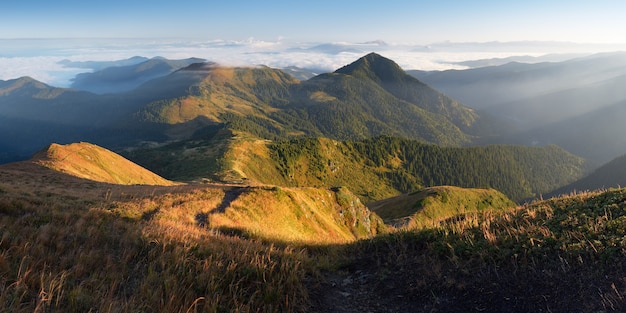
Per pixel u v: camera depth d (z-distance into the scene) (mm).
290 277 9086
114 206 22625
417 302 8602
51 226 10633
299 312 8141
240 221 29562
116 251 10008
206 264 9273
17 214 12367
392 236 12852
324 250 14664
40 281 7066
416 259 10562
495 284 8336
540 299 7477
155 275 8414
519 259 8914
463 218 14055
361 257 12141
